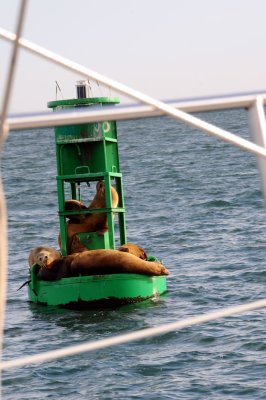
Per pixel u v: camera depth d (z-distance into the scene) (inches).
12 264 2876.5
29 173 7155.5
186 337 1685.5
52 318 1989.4
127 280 2096.5
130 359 1555.1
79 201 2272.4
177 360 1540.4
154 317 1958.7
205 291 2220.7
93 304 2087.8
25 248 3307.1
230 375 1440.7
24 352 1681.8
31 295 2191.2
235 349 1592.0
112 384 1419.8
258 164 541.0
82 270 2112.5
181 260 2792.8
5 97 444.1
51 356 550.0
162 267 2169.0
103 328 1863.9
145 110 524.1
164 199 4778.5
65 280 2110.0
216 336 1685.5
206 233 3393.2
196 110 539.2
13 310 2096.5
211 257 2805.1
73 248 2208.4
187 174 6195.9
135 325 1883.6
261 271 2464.3
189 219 3887.8
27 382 1448.1
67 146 2246.6
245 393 1350.9
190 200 4648.1
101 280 2089.1
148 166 7076.8
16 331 1862.7
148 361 1537.9
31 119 513.7
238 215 3900.1
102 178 2255.2
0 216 462.3
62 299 2106.3
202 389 1379.2
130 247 2207.2
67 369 1505.9
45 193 5502.0
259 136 535.8
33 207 4746.6
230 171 6190.9
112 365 1521.9
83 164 2246.6
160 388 1392.7
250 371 1457.9
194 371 1473.9
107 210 2208.4
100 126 2224.4
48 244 3420.3
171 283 2342.5
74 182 2299.5
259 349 1583.4
